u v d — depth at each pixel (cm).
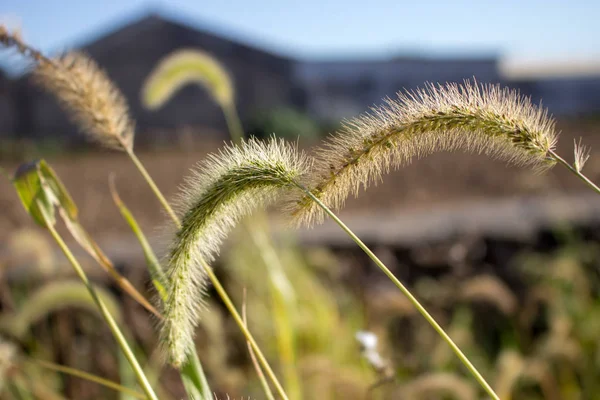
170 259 147
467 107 140
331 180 141
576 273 461
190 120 2544
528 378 394
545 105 3016
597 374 399
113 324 162
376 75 2983
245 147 149
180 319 147
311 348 394
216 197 143
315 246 573
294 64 2784
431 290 523
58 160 1672
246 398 370
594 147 1187
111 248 554
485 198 802
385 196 873
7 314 384
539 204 648
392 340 453
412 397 273
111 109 215
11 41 216
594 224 574
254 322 454
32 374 331
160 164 1366
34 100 2419
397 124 140
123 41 2548
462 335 422
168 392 410
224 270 509
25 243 379
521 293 536
